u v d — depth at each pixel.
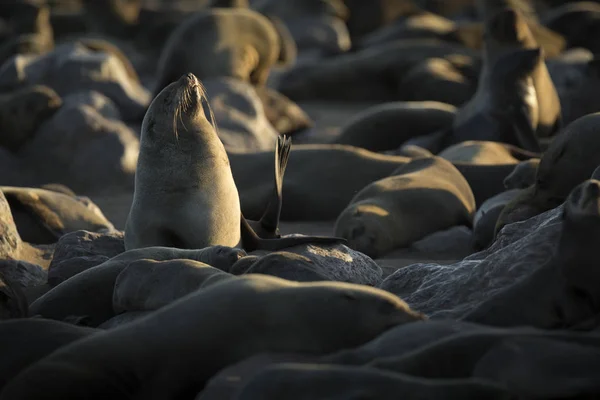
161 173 25.20
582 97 55.88
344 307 15.69
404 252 31.64
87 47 72.25
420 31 97.62
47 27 113.38
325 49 114.50
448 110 54.31
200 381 15.01
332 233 35.22
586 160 25.50
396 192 32.78
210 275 19.28
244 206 38.31
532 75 50.22
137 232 25.47
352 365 14.46
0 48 96.88
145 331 15.36
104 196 46.97
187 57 64.38
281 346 15.26
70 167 49.53
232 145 52.09
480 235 30.02
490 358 13.73
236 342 15.20
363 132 54.00
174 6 157.50
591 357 13.34
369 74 82.81
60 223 33.66
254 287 15.88
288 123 63.00
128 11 131.50
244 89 56.78
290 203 38.34
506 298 16.64
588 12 98.25
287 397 12.98
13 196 33.31
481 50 91.06
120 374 14.97
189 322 15.36
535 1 153.88
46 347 16.98
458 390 12.60
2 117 51.22
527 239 20.12
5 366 16.72
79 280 21.42
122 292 20.02
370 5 130.62
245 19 65.81
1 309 19.56
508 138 49.72
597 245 15.75
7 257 28.25
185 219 25.06
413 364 13.93
